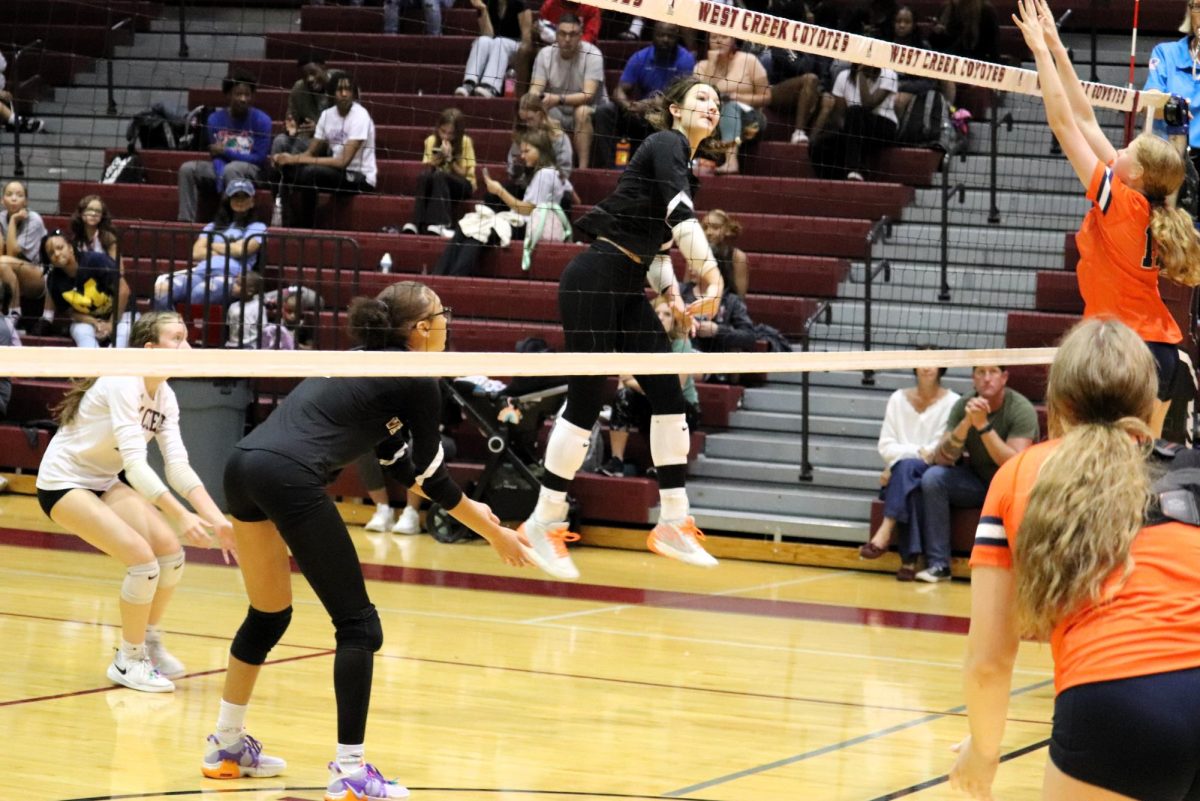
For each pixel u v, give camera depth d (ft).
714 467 36.42
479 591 28.53
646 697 19.93
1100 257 18.75
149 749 16.39
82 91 50.60
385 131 44.62
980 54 42.32
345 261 40.70
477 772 15.85
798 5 41.83
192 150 45.62
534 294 38.19
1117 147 42.80
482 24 46.39
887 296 39.17
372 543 34.24
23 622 23.29
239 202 39.29
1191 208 25.25
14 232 40.16
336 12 50.44
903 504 32.22
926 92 41.75
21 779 14.96
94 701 18.48
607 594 28.96
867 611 28.02
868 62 19.99
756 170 41.98
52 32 51.21
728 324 36.47
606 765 16.31
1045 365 36.83
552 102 41.60
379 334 15.42
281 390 39.04
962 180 42.09
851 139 41.24
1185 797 8.79
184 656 21.44
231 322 35.99
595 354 17.16
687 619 26.45
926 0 47.09
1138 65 45.01
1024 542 9.14
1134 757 8.63
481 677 20.79
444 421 36.19
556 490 19.72
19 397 40.11
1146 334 18.76
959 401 31.83
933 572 31.99
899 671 22.33
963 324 37.78
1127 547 8.98
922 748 17.51
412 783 15.31
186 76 50.93
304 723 17.83
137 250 35.12
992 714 9.68
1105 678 8.77
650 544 20.02
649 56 40.86
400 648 22.63
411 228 41.06
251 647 15.26
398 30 49.47
